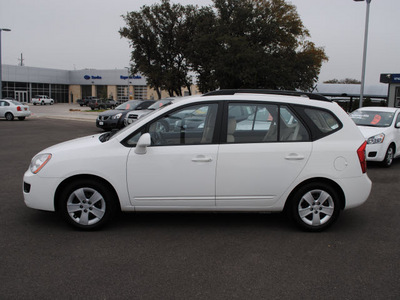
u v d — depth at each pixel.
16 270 3.40
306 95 4.68
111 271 3.41
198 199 4.35
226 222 4.85
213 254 3.83
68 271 3.40
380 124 9.53
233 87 30.05
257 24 30.28
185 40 33.00
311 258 3.76
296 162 4.33
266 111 4.39
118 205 4.50
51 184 4.29
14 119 27.52
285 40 32.53
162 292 3.06
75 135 15.73
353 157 4.40
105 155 4.29
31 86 72.19
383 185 7.12
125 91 75.06
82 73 76.56
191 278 3.30
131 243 4.09
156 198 4.34
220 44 29.42
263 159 4.31
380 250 4.00
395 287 3.19
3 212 5.10
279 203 4.41
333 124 4.48
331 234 4.46
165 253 3.84
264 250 3.95
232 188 4.34
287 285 3.20
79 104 69.31
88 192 4.39
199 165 4.29
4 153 10.52
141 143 4.15
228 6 31.50
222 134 4.35
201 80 33.41
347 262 3.68
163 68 33.69
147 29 32.53
